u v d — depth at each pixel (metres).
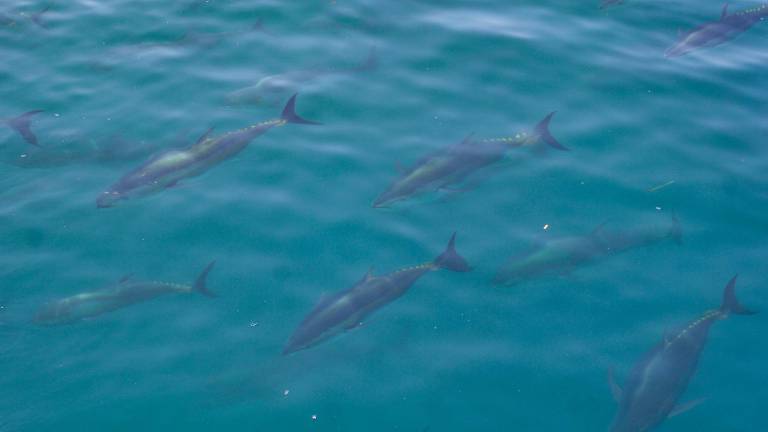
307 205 12.98
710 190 13.30
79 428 9.71
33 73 16.39
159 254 12.05
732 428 9.77
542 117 15.11
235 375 10.34
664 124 14.95
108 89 15.91
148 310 11.18
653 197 13.14
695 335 10.48
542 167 13.80
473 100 15.63
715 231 12.48
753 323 11.04
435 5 19.31
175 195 13.14
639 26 18.31
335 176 13.60
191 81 16.14
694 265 11.91
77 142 14.23
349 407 10.06
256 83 16.06
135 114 15.09
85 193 13.18
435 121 14.98
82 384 10.21
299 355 10.57
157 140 14.33
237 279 11.68
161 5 19.08
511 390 10.25
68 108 15.27
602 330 10.98
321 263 11.95
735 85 16.14
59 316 10.91
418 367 10.52
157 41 17.58
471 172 13.32
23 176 13.51
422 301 11.40
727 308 10.89
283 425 9.87
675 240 12.27
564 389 10.25
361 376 10.42
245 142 13.82
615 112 15.28
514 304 11.36
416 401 10.13
